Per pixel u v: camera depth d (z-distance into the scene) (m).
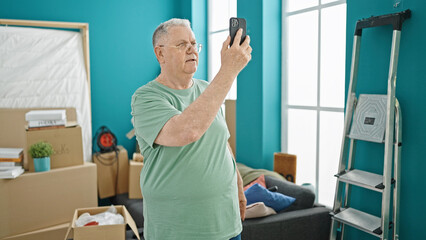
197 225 1.32
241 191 1.66
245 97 3.68
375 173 2.35
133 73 4.52
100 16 4.27
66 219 3.22
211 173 1.33
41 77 3.82
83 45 4.06
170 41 1.33
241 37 1.17
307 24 3.19
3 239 2.94
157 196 1.34
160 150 1.31
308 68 3.21
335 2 2.87
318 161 3.13
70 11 4.09
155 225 1.37
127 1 4.42
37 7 3.93
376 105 2.25
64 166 3.26
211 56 4.62
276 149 3.55
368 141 2.38
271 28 3.42
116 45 4.39
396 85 2.19
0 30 3.64
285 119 3.50
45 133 3.16
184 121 1.11
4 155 3.06
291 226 2.39
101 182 3.97
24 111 3.52
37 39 3.81
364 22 2.23
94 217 2.45
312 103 3.19
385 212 2.10
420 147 2.07
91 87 4.27
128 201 3.69
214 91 1.12
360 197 2.49
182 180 1.30
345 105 2.54
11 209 2.96
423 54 2.03
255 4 3.45
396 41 2.04
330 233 2.43
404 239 2.20
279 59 3.48
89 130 4.10
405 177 2.17
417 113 2.08
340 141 2.93
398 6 2.14
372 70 2.32
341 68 2.87
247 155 3.69
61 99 3.92
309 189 2.66
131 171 3.77
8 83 3.67
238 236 1.46
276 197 2.51
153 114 1.24
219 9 4.39
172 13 4.76
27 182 3.01
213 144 1.36
